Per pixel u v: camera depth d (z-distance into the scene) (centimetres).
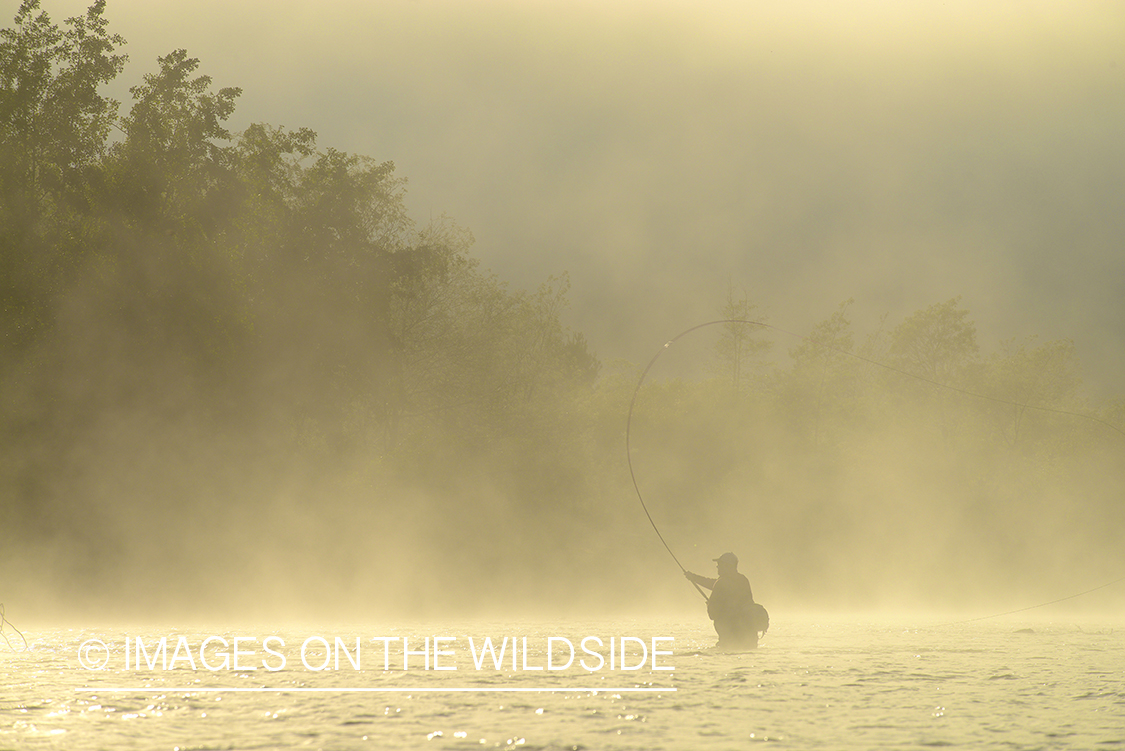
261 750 2166
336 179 14938
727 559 5341
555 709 2820
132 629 7050
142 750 2153
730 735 2411
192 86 13412
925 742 2323
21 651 4722
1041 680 3675
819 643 5788
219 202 13188
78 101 12531
